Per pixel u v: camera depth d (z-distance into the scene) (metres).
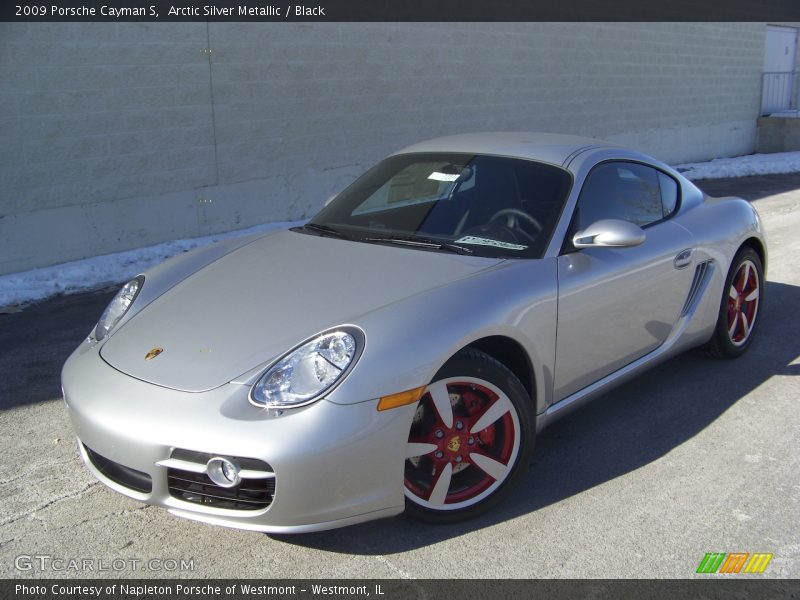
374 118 9.59
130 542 2.76
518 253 3.20
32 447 3.50
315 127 8.96
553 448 3.49
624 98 13.91
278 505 2.42
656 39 14.38
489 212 3.42
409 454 2.67
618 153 3.87
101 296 6.20
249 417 2.42
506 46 11.20
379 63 9.48
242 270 3.28
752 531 2.82
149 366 2.71
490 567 2.61
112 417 2.56
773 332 5.06
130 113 7.35
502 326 2.84
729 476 3.22
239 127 8.25
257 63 8.26
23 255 6.82
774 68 19.12
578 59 12.62
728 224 4.29
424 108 10.19
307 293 2.94
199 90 7.83
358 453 2.46
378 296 2.84
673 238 3.85
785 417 3.79
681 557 2.67
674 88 15.27
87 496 3.08
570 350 3.19
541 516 2.92
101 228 7.33
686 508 2.98
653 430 3.66
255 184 8.52
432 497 2.76
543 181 3.50
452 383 2.73
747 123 18.19
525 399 2.93
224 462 2.40
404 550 2.70
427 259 3.14
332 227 3.70
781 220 9.16
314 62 8.78
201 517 2.51
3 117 6.54
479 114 11.05
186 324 2.90
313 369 2.50
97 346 3.02
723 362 4.53
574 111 12.84
